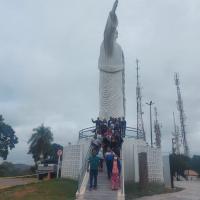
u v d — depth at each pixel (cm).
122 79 3309
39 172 3244
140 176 2292
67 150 2683
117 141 1850
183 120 6525
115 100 3194
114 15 3098
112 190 1523
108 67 3250
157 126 5731
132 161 2489
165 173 2917
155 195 2162
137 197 2000
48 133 5941
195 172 7244
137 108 5156
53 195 1847
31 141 5888
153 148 2705
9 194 1922
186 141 6425
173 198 2034
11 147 5994
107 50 3250
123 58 3369
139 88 5319
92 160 1558
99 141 1928
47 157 5747
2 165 5694
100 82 3281
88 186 1579
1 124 5984
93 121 2198
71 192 1919
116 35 3322
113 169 1559
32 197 1802
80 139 2677
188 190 2623
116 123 2058
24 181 3005
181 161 5500
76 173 2491
